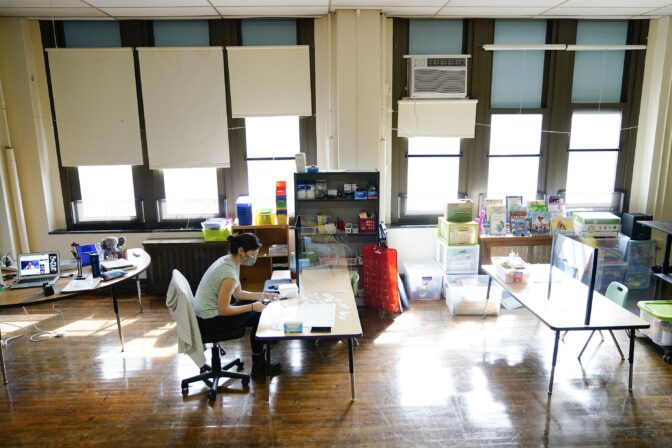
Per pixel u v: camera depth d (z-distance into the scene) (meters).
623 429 2.77
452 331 4.12
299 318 2.96
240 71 4.85
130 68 4.84
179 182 5.18
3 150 4.75
